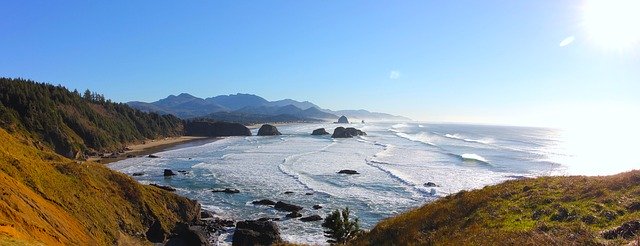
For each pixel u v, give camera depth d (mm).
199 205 57062
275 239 46969
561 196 22609
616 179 22828
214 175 88625
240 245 45562
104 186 49562
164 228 48375
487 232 19750
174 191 72625
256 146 159250
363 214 57500
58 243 31766
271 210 60750
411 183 77125
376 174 88188
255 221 50344
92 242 38062
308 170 94062
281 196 68938
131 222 47344
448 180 80750
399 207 60781
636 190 20438
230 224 53812
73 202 42094
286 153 131250
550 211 20469
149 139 195750
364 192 70750
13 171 38688
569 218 18891
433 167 98438
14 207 30344
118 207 47781
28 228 29266
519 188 26531
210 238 48562
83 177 48219
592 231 16531
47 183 41719
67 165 49312
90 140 141500
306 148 149375
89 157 128250
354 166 100312
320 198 67188
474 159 113562
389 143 172375
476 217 22922
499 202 24469
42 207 35344
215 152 137125
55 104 144625
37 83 158250
